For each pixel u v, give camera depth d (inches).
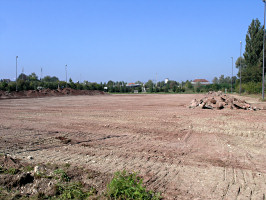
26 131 478.3
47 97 1994.3
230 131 473.4
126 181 208.1
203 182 236.1
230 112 745.6
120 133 460.1
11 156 310.3
